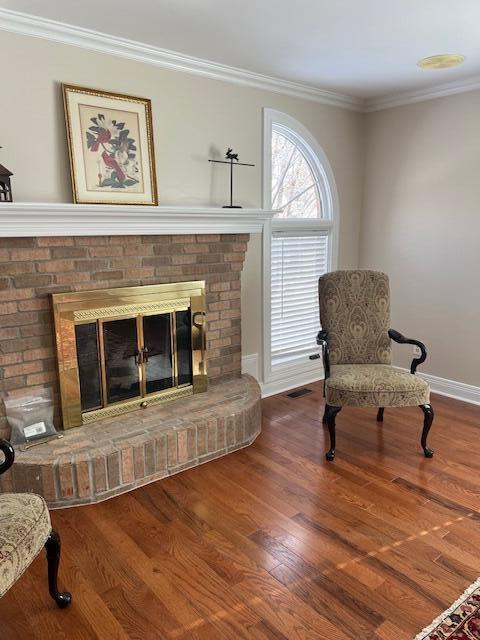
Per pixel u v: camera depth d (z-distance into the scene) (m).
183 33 2.59
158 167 3.01
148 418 2.86
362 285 3.29
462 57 2.98
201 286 3.17
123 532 2.22
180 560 2.04
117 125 2.78
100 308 2.75
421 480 2.65
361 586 1.88
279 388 4.07
